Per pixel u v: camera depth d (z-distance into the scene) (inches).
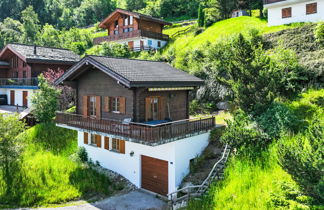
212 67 925.8
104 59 634.8
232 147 553.6
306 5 1044.5
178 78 634.2
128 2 3314.5
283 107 552.4
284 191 350.9
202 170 566.9
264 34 989.8
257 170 457.7
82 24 3545.8
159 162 578.6
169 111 650.8
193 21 2161.7
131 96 584.4
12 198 539.5
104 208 518.0
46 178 605.0
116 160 661.9
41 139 835.4
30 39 2267.5
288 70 714.2
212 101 910.4
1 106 1263.5
